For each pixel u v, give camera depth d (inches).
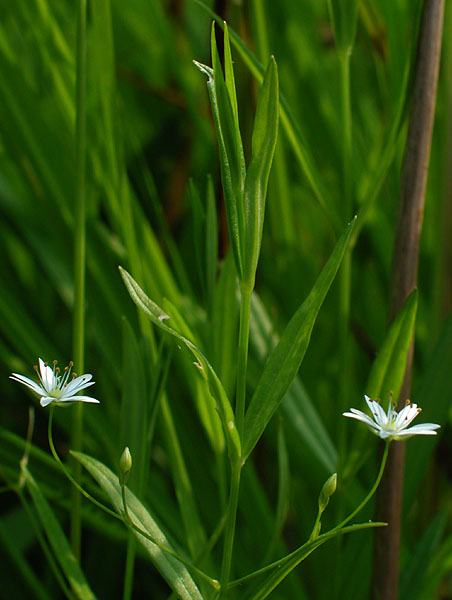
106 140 13.3
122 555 15.4
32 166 14.6
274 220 16.5
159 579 15.7
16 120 14.4
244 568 13.9
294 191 19.2
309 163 12.8
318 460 13.8
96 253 14.6
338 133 17.8
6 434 12.8
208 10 12.3
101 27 12.9
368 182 16.1
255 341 13.9
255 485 13.9
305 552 10.8
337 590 13.5
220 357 12.8
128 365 12.2
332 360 17.3
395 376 12.3
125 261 14.4
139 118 21.3
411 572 13.3
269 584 11.0
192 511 12.8
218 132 10.4
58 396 10.9
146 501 13.9
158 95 18.8
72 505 12.6
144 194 17.4
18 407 16.9
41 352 14.5
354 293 17.9
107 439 14.0
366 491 14.5
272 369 10.8
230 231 10.5
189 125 19.1
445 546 13.5
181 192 18.3
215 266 12.8
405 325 12.0
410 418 10.9
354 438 12.6
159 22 17.9
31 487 11.6
